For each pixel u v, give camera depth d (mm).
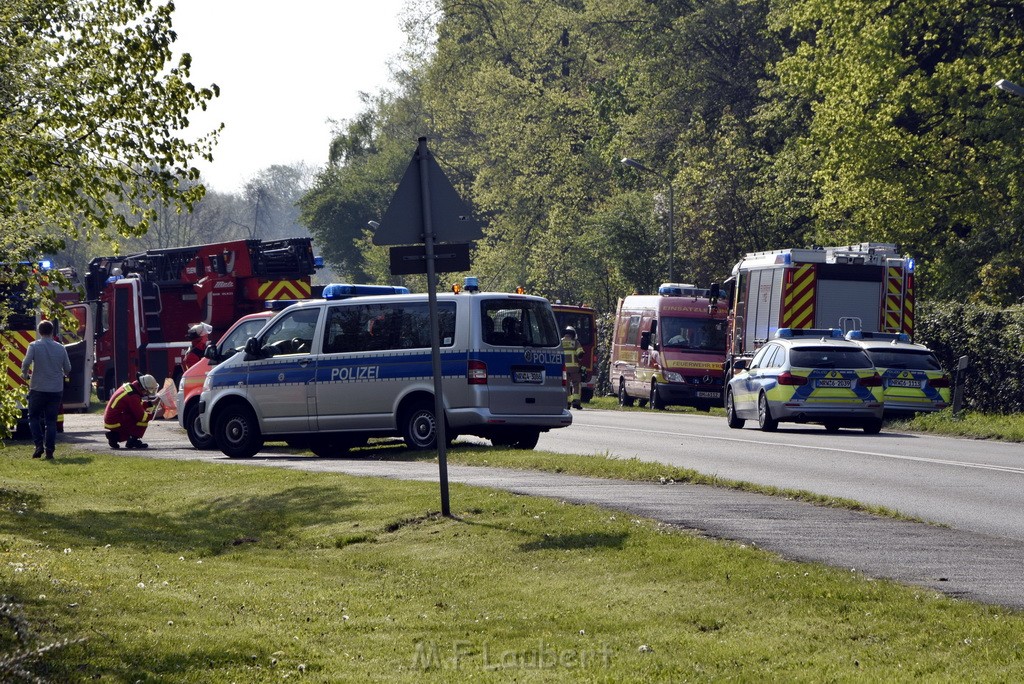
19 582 20594
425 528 27906
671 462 44344
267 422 48094
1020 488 35875
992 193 100562
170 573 23375
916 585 20156
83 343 67562
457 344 45594
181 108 33375
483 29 182375
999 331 68375
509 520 27750
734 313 82000
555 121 166875
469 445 48281
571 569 22797
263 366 48250
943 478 38562
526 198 168250
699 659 16438
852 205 109375
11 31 32250
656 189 147500
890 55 100312
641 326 99750
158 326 83562
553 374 46750
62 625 17859
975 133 97812
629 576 21812
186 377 53719
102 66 32906
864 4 101562
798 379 60625
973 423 60844
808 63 109875
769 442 54312
